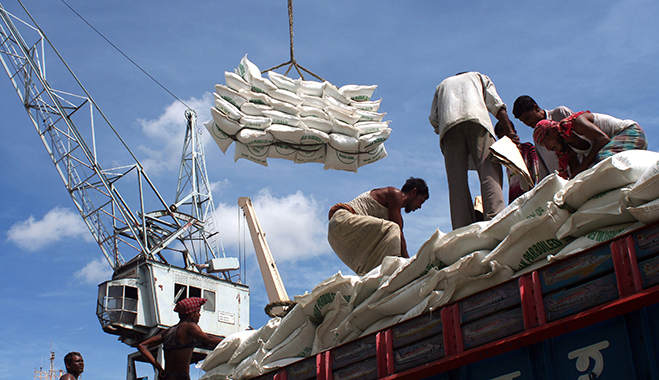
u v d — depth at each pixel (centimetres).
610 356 327
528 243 420
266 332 650
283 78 878
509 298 373
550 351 352
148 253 2606
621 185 385
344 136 868
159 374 581
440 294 451
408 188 698
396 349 427
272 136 838
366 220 653
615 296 324
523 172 596
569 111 608
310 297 578
